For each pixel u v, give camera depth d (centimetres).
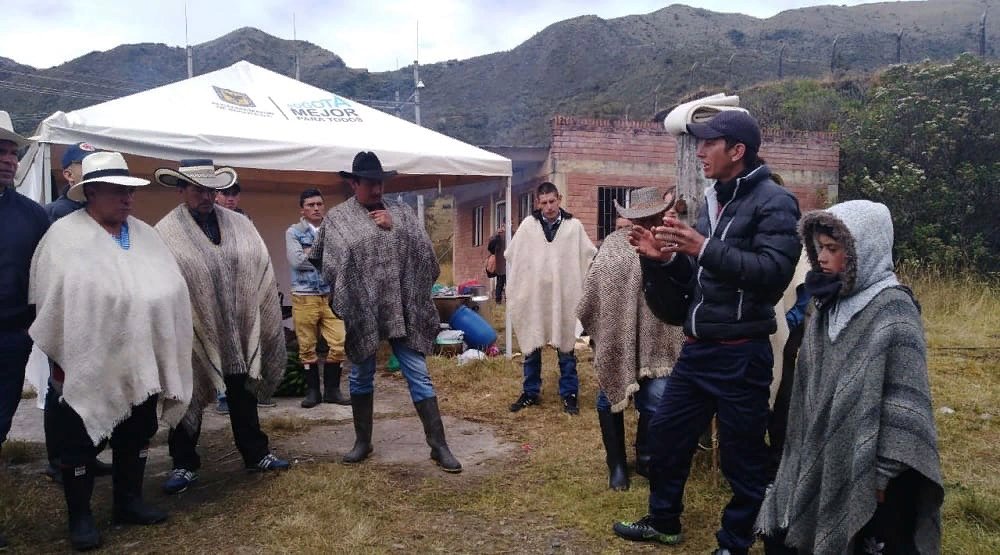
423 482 447
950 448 515
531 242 640
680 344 407
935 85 1619
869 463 239
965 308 1140
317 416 625
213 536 370
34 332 347
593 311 430
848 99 2017
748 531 328
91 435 346
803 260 422
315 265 479
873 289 250
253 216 1032
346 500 411
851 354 250
